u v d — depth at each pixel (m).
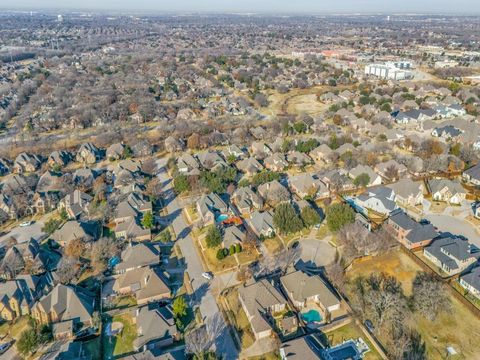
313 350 57.81
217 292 73.75
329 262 81.44
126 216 97.38
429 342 61.12
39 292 73.06
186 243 89.56
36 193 105.19
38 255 80.94
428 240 86.25
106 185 115.62
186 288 74.94
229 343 62.34
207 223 95.75
